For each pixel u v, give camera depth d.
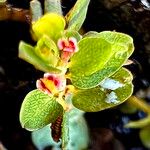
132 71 0.11
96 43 0.07
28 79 0.12
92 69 0.07
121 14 0.10
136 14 0.10
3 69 0.12
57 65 0.07
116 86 0.08
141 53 0.11
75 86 0.07
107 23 0.11
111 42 0.08
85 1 0.07
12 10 0.10
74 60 0.07
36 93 0.08
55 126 0.08
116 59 0.07
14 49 0.11
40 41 0.07
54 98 0.08
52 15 0.07
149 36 0.11
